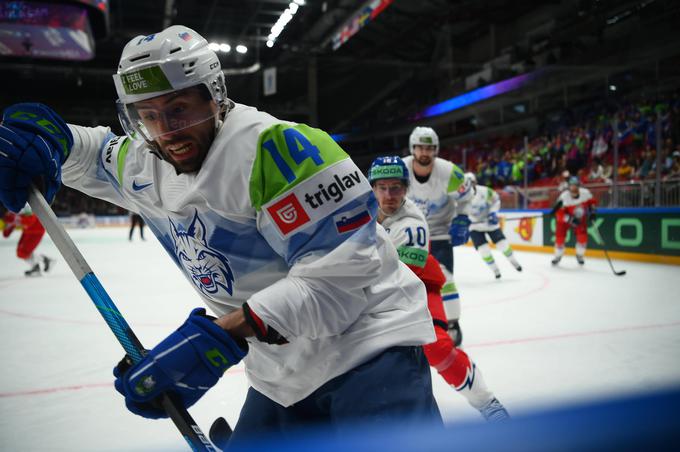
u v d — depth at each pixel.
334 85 30.69
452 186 3.87
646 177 10.91
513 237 11.82
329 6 21.23
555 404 0.43
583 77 16.09
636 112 12.85
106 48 24.75
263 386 1.25
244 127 1.03
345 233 1.00
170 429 2.37
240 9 21.62
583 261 8.70
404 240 2.07
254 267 1.13
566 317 4.77
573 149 14.30
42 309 5.25
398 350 1.13
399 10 22.20
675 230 8.41
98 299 1.10
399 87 27.62
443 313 2.07
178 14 22.08
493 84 19.31
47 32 11.80
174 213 1.13
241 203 1.03
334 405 1.12
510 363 3.37
